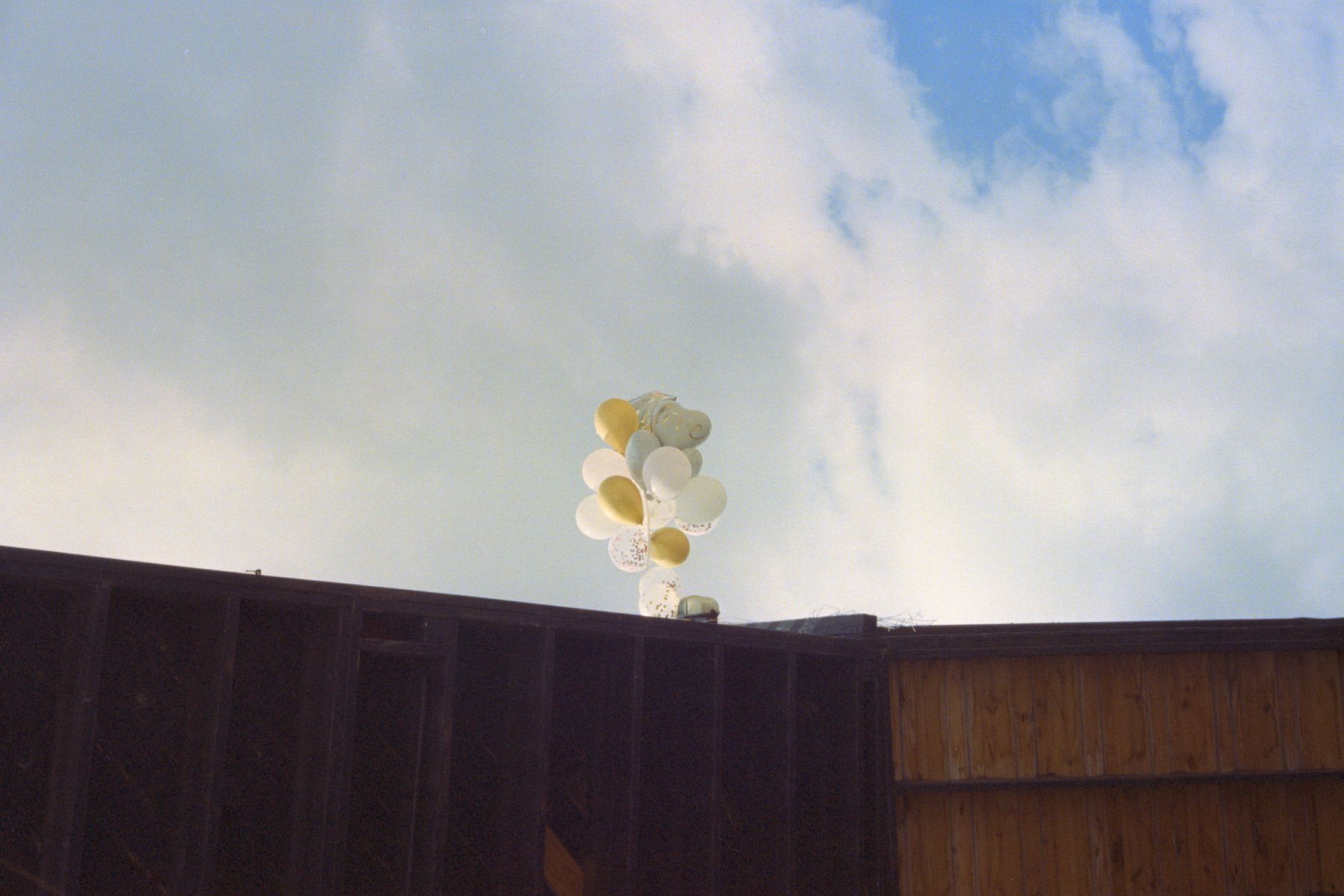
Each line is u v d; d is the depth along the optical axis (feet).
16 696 9.62
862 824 15.02
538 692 12.29
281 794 10.96
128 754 10.23
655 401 18.35
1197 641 16.37
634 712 12.94
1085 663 16.31
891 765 15.35
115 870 10.07
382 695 11.80
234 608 10.28
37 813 9.62
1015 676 16.12
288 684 11.11
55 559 9.34
